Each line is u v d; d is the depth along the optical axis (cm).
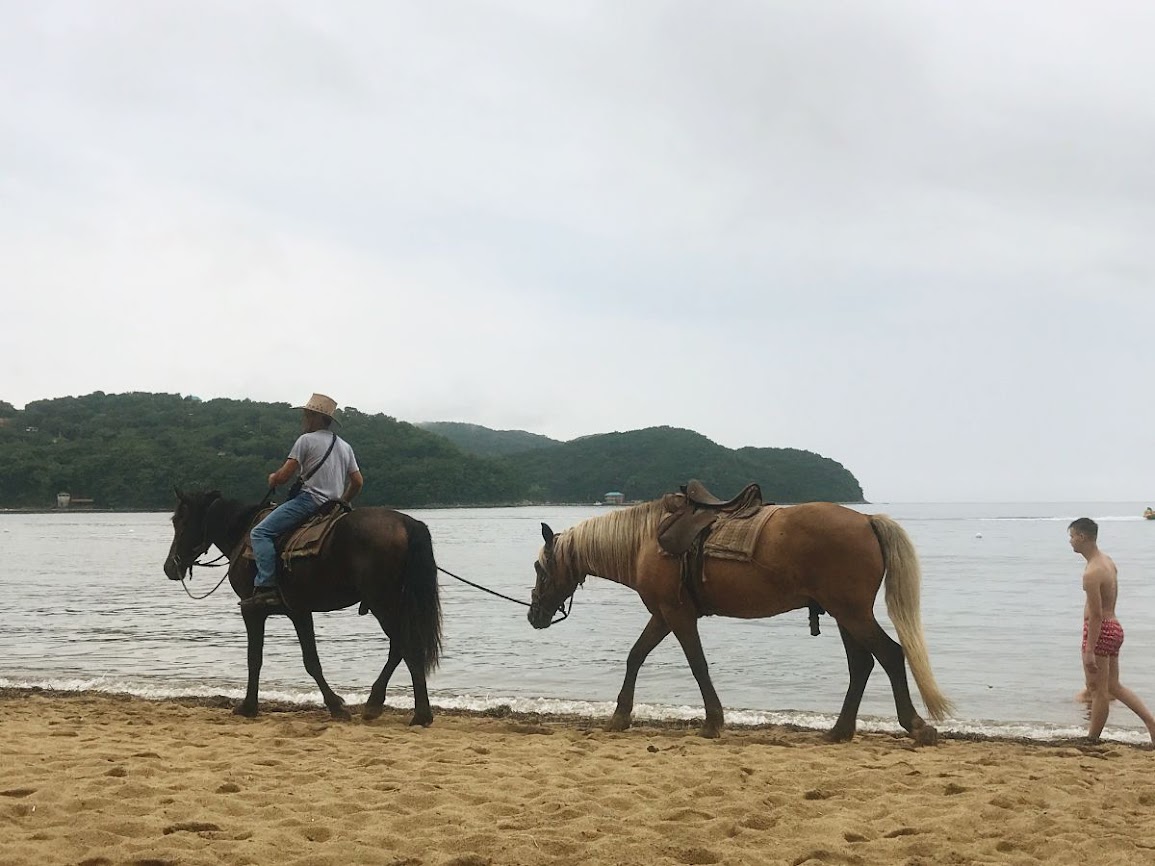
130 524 10456
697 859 449
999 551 5331
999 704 1123
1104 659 868
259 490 14588
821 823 508
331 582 853
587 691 1198
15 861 417
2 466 15488
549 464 19325
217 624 1878
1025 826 505
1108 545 6075
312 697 1120
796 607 799
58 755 659
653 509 880
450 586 2966
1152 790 602
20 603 2323
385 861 433
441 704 1084
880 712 1071
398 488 16662
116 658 1445
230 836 462
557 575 932
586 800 546
